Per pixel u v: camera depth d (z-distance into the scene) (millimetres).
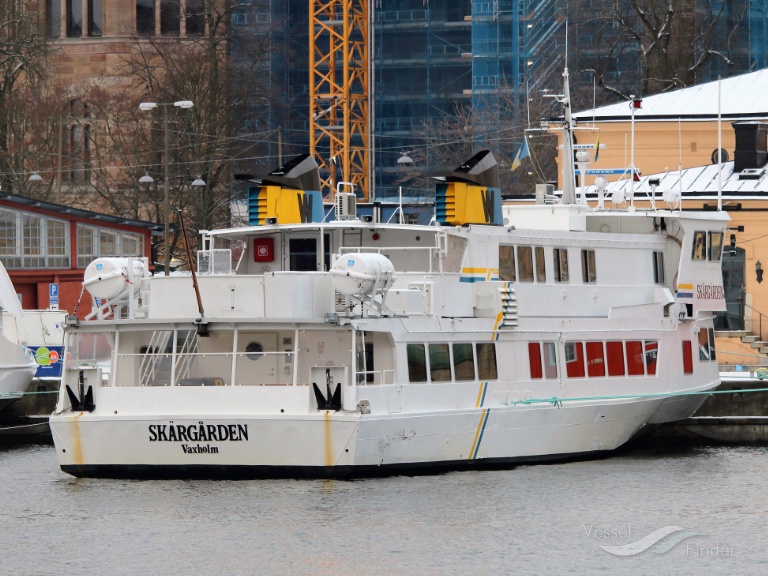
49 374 152500
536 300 115188
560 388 114688
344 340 105500
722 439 133875
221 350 107125
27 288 184750
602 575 86625
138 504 98875
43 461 122125
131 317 108000
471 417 107938
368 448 101625
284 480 102562
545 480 108438
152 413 102438
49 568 87500
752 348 169625
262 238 112188
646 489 107750
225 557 88750
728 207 177000
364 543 91250
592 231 126188
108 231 191625
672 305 123688
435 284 108250
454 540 92375
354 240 111562
